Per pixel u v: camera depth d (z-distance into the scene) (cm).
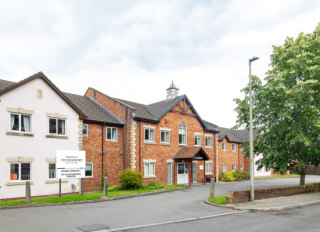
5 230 892
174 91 3309
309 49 1922
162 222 1044
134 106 2859
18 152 1745
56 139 1952
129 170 2219
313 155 2048
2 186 1655
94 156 2273
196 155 2781
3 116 1697
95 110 2561
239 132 4925
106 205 1467
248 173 3834
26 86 1822
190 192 2158
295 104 1842
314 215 1206
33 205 1410
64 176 1677
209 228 959
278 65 2044
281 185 2764
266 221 1079
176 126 2895
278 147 1998
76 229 919
